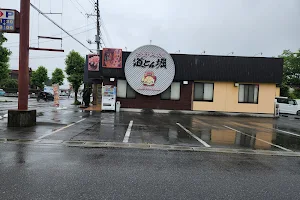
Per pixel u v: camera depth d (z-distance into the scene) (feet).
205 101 62.59
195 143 25.53
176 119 47.83
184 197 12.37
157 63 60.08
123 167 16.60
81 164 16.83
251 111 63.00
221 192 13.21
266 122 50.01
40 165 16.26
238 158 20.36
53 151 19.86
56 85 69.21
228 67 61.98
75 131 29.22
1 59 74.28
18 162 16.72
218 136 30.37
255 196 12.91
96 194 12.26
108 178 14.47
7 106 67.10
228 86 62.90
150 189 13.17
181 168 16.97
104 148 21.65
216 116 59.47
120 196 12.16
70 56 94.89
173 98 62.49
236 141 27.68
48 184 13.23
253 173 16.61
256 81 61.93
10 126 30.58
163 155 20.20
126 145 23.17
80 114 49.88
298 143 27.96
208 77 61.72
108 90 58.39
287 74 139.23
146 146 23.15
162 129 33.81
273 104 63.00
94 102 79.51
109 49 60.95
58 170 15.46
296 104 78.64
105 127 33.37
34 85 186.80
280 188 14.15
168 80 60.39
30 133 26.78
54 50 33.09
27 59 31.81
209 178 15.24
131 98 61.82
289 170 17.65
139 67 60.03
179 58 61.77
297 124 48.14
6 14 31.42
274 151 23.57
